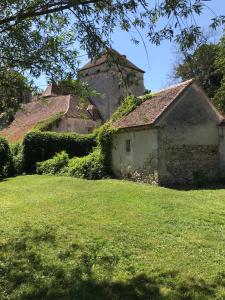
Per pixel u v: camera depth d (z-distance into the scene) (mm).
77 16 6949
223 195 16641
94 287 6855
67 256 8484
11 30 7707
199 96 21656
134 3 6527
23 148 29172
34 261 8164
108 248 9023
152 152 20609
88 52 7289
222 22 5953
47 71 8031
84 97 8602
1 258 8352
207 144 21578
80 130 38219
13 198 16375
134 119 22609
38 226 10945
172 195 15984
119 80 7613
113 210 12969
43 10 6820
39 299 6434
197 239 9852
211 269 7723
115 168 24078
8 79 8320
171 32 6391
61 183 20625
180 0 5871
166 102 21250
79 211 12930
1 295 6570
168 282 7059
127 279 7191
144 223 11289
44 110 40750
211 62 39125
